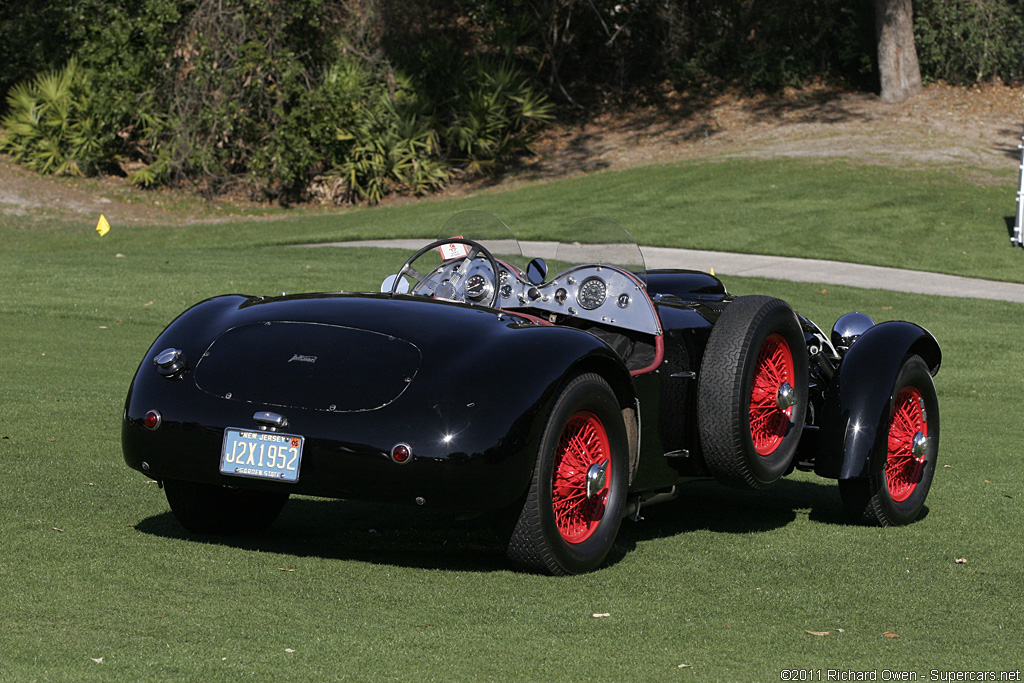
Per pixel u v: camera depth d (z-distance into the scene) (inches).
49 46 3614.7
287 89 3250.5
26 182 3255.4
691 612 361.1
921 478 542.0
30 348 1034.1
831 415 511.5
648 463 457.1
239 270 1765.5
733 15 4254.4
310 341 403.2
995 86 3988.7
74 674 276.5
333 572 388.8
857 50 4099.4
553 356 390.9
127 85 3260.3
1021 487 622.2
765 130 3722.9
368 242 2263.8
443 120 3656.5
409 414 370.6
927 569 432.1
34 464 545.0
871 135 3506.4
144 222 2984.7
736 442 459.5
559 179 3476.9
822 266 2032.5
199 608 336.2
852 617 364.2
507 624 337.4
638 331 457.4
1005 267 2134.6
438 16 3826.3
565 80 4325.8
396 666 294.5
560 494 402.3
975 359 1280.8
